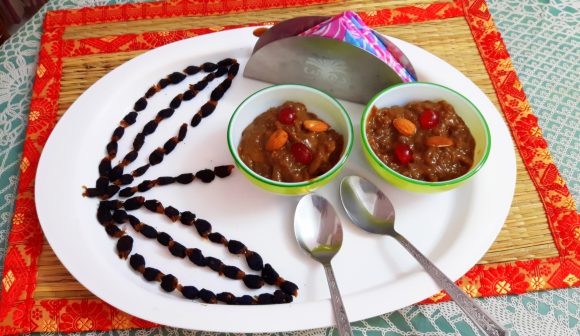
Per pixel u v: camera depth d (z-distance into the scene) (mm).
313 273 481
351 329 442
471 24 620
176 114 559
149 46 608
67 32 615
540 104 576
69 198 498
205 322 441
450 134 511
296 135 502
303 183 477
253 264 479
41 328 463
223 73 577
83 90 581
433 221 503
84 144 527
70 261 466
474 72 590
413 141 507
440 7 630
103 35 614
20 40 621
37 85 579
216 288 475
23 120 570
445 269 467
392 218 499
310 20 540
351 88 559
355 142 543
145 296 452
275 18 628
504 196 498
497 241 500
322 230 495
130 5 635
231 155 502
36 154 539
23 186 522
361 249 489
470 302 443
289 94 521
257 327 439
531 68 600
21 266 486
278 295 466
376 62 521
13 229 501
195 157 536
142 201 507
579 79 590
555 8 644
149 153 539
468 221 490
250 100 512
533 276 484
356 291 470
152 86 567
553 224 506
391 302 450
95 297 474
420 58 567
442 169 496
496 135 527
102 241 490
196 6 635
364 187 514
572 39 621
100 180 516
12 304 471
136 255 480
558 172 532
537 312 473
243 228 501
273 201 514
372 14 627
